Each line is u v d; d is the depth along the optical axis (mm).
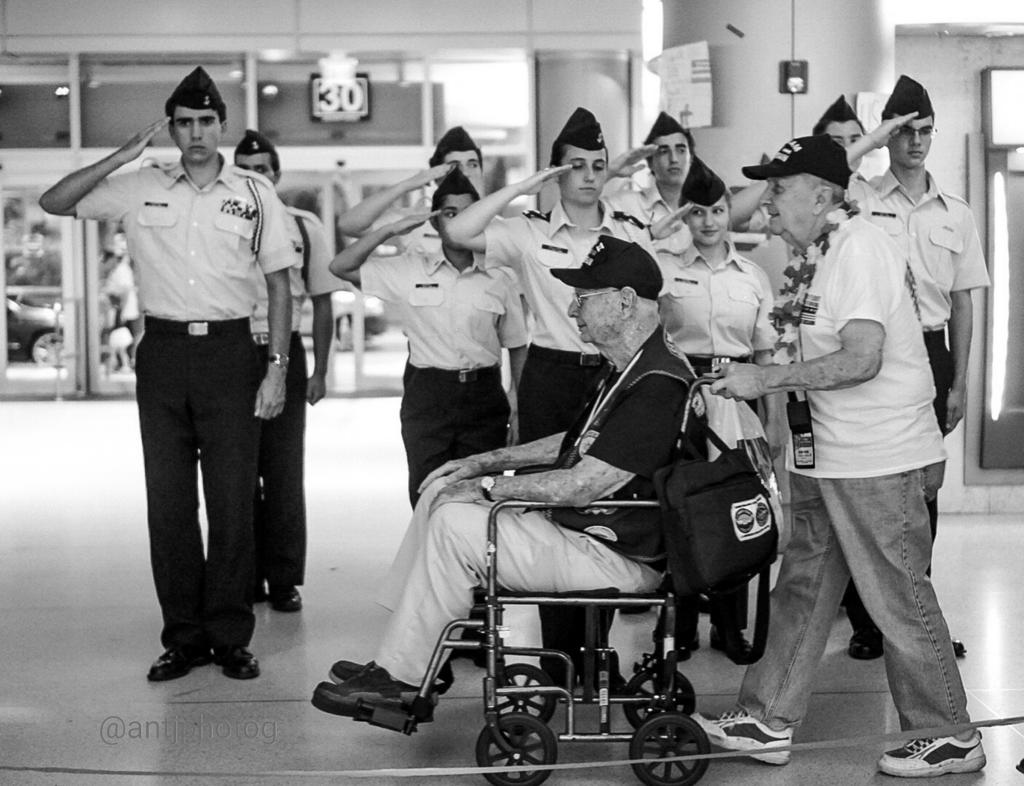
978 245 5996
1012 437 8680
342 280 6559
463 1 16438
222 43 16531
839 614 6516
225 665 5531
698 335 5867
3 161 17000
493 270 5867
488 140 16906
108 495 9984
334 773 4176
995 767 4465
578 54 16438
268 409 5562
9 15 16438
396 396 17234
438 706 5121
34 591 6996
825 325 4348
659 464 4277
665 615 4289
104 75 16875
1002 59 8547
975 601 6594
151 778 4383
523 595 4281
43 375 17500
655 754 4391
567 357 5406
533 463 4789
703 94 7059
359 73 16891
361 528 8695
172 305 5461
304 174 17062
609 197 5953
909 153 5895
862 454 4352
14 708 5102
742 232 6781
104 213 5492
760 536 4199
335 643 6020
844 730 4852
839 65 7020
